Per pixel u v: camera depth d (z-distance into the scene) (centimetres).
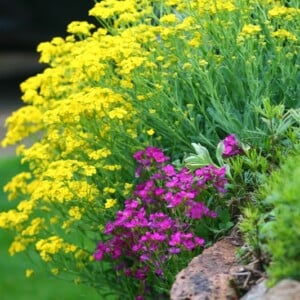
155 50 482
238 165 420
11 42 1255
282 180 347
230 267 379
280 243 321
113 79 484
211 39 490
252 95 459
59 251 493
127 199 473
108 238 504
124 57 477
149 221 452
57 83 526
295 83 475
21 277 706
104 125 471
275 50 470
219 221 438
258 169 436
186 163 436
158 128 481
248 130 449
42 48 540
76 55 525
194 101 485
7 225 509
